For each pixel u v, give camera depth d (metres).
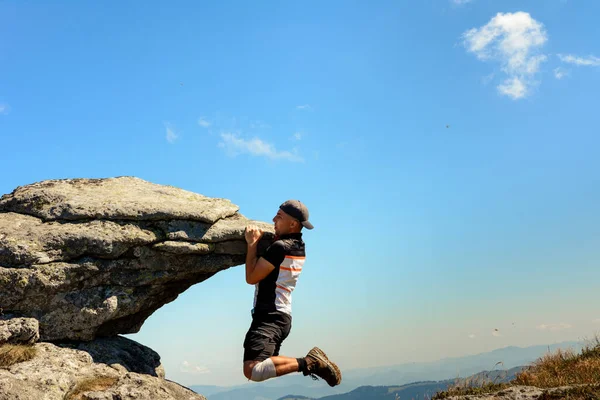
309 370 5.51
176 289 7.78
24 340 5.98
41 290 6.23
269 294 5.72
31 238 6.35
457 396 8.03
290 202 6.19
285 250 5.78
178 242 7.09
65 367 5.81
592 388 6.53
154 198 7.68
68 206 6.86
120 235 6.69
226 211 7.91
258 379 5.32
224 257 7.53
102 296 6.70
